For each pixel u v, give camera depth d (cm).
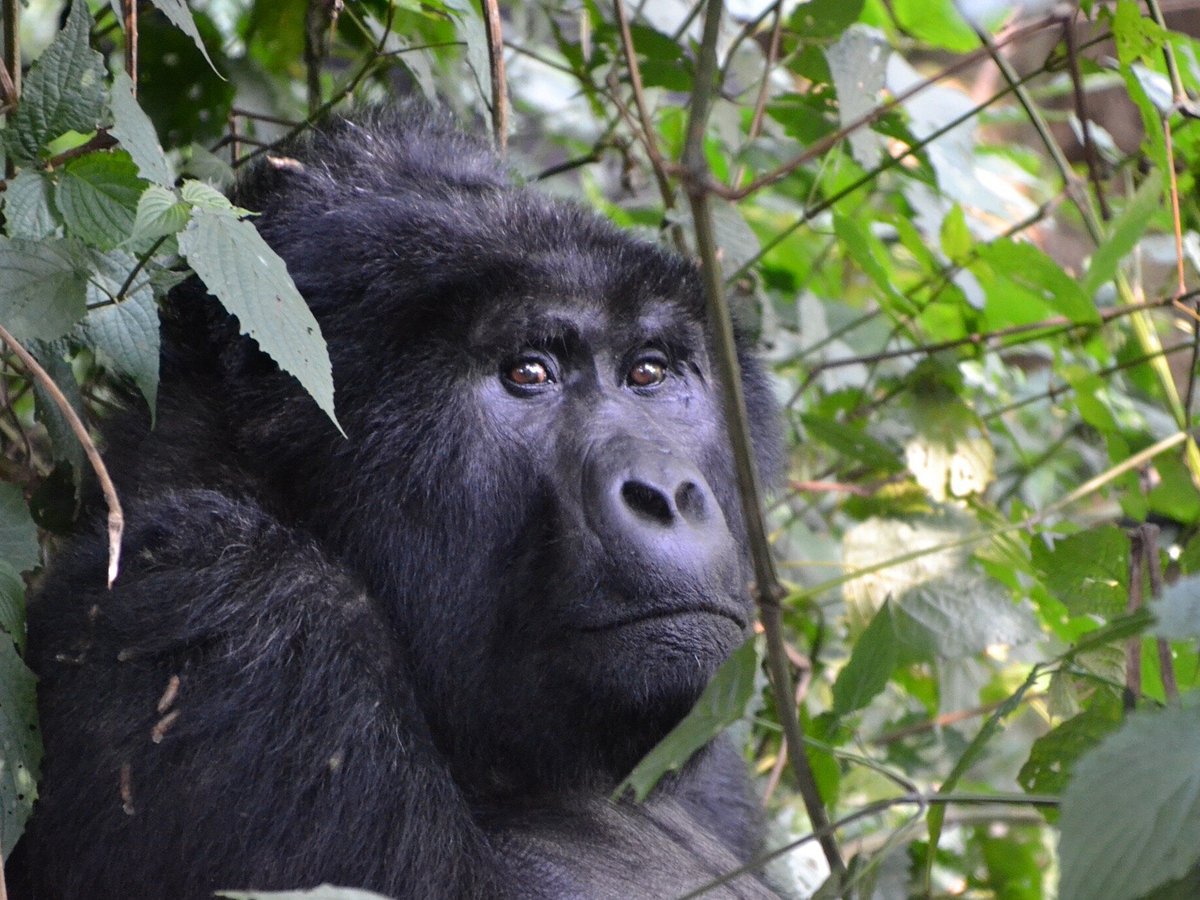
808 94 797
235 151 759
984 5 878
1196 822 299
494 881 487
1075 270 1159
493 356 551
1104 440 877
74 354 548
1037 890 820
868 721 915
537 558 529
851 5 737
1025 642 712
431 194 588
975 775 944
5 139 480
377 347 544
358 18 743
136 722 455
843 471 883
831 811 702
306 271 559
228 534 489
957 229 775
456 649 537
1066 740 519
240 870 450
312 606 486
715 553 512
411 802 469
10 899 495
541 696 526
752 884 598
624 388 570
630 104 825
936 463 785
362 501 538
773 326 873
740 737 694
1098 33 752
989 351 846
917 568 729
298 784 455
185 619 464
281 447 543
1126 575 544
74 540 527
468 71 898
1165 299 739
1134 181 834
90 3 771
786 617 839
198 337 568
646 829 581
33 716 452
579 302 557
